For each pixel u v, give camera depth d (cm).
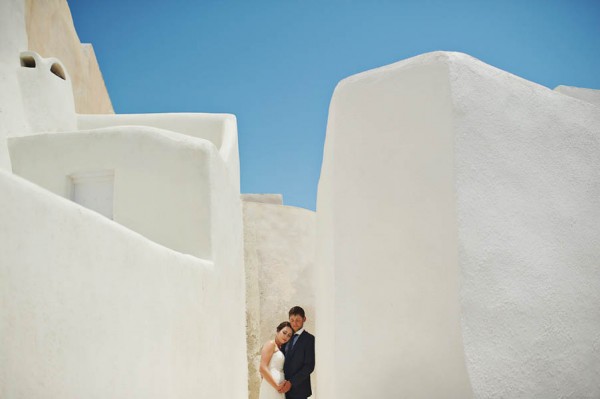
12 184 300
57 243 333
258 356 1240
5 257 287
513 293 389
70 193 802
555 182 431
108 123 1236
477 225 388
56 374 321
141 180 779
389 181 429
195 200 764
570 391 395
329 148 501
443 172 398
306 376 617
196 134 1238
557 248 417
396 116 434
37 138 814
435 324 387
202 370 634
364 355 421
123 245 420
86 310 358
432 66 418
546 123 440
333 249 455
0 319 279
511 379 373
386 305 415
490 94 418
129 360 416
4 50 1080
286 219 1478
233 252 949
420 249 403
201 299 643
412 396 392
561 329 402
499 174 406
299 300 1387
